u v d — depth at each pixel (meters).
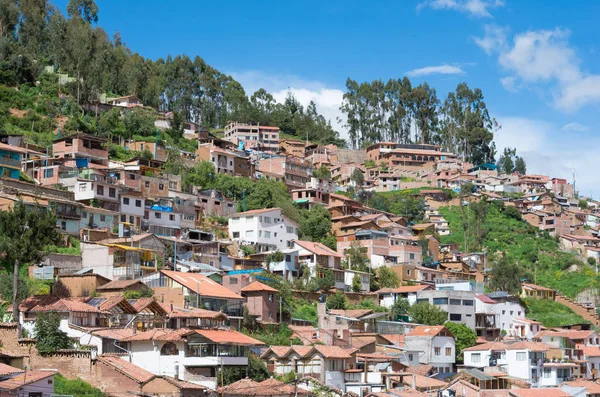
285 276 134.62
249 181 182.12
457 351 123.38
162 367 84.50
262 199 173.38
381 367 103.12
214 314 94.06
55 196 132.12
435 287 149.25
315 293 130.38
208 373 86.56
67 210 124.94
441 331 119.00
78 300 92.88
